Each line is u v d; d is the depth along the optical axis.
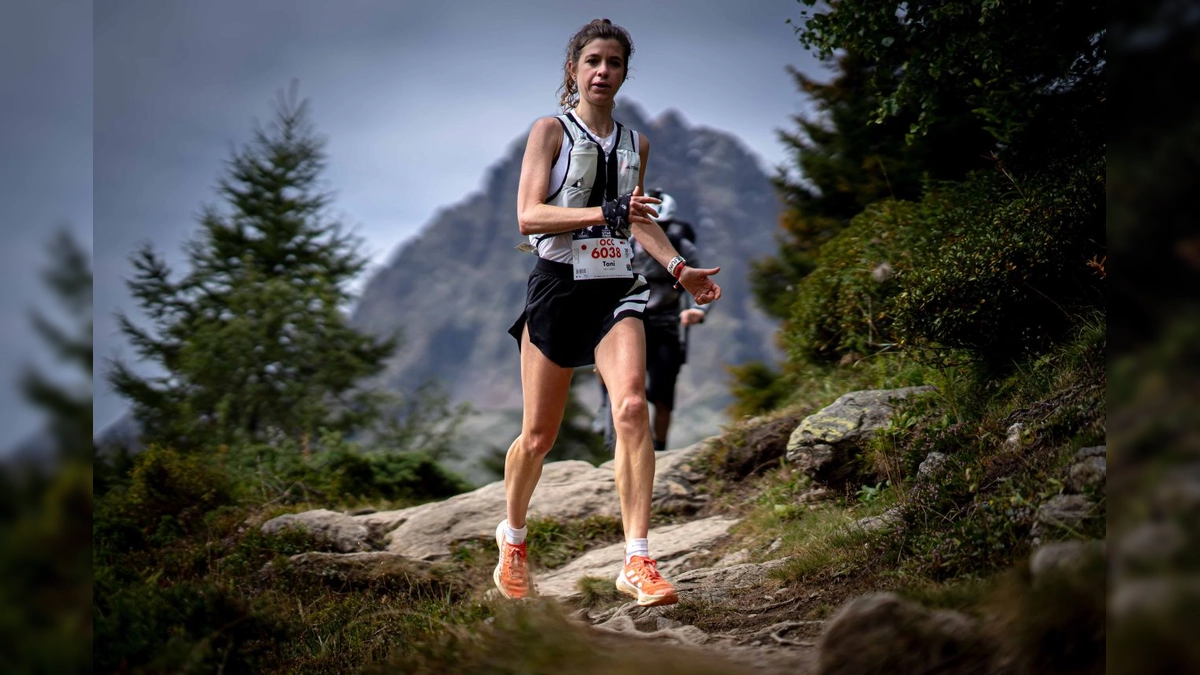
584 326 3.70
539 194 3.65
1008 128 5.59
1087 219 4.60
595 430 7.52
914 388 5.41
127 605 3.21
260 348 16.20
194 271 17.95
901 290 5.84
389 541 6.22
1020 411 4.07
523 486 3.87
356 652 3.44
